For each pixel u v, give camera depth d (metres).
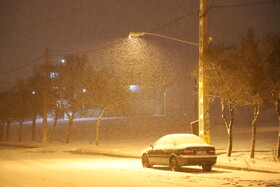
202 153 16.47
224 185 11.91
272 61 18.48
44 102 40.38
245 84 18.80
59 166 19.38
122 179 13.56
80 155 28.06
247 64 18.83
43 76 40.53
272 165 17.39
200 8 20.83
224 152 23.17
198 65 21.08
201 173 16.17
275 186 11.64
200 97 20.53
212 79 19.98
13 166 19.20
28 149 34.03
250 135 37.22
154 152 18.08
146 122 54.53
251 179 13.89
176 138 17.33
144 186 11.77
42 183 12.43
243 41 19.34
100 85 35.81
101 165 20.25
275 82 18.19
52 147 34.84
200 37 20.72
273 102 18.97
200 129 20.56
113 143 36.25
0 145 42.69
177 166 16.55
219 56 19.48
